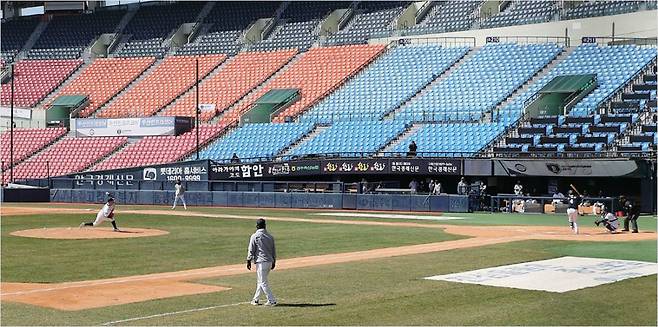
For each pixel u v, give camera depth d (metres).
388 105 65.06
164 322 15.63
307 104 68.62
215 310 16.83
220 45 82.75
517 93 61.16
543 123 56.03
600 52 62.56
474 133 57.00
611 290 19.58
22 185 63.47
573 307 17.47
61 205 56.03
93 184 62.41
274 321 15.78
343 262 24.62
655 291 19.47
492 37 69.06
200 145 66.75
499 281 20.78
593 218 44.09
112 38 88.12
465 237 32.69
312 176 58.25
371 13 78.81
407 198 50.19
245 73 76.62
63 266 23.52
